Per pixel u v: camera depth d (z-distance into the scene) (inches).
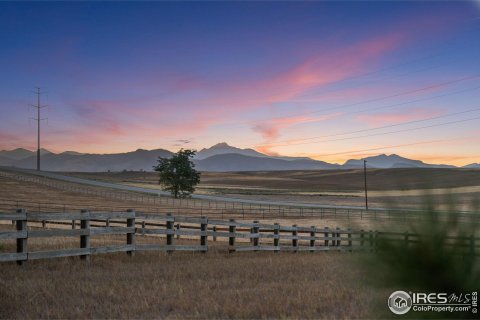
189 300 351.9
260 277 480.7
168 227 655.8
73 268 478.6
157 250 657.6
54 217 497.7
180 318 302.8
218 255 692.7
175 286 408.5
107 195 4313.5
